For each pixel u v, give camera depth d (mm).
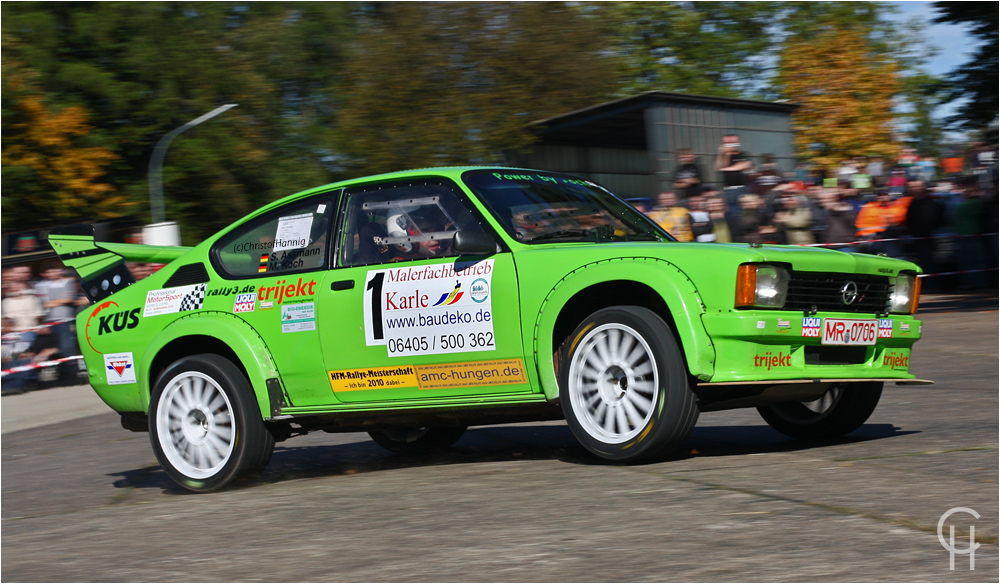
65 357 13438
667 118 13336
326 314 5418
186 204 22906
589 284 4793
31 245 13492
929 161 15383
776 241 12711
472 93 21547
